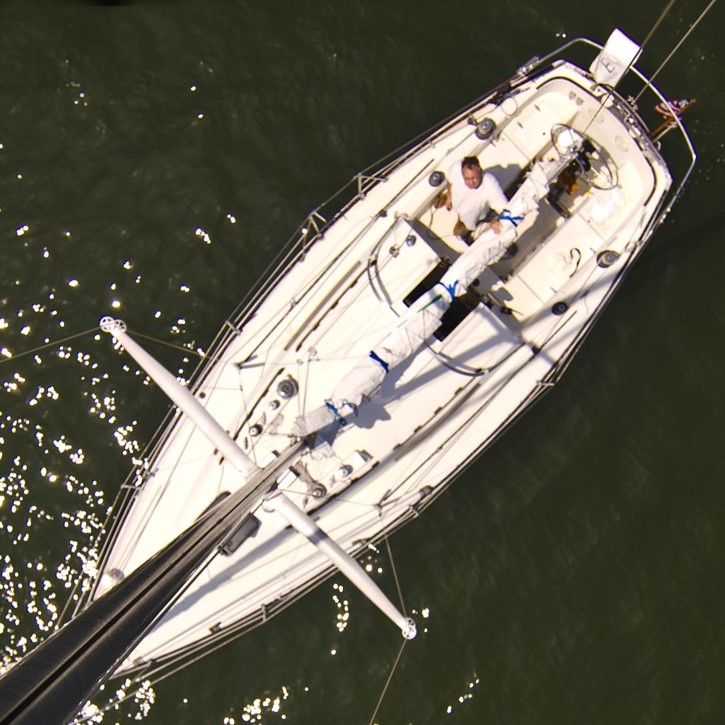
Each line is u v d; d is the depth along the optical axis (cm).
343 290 1004
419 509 1001
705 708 1077
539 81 1039
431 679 1088
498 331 995
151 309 1129
